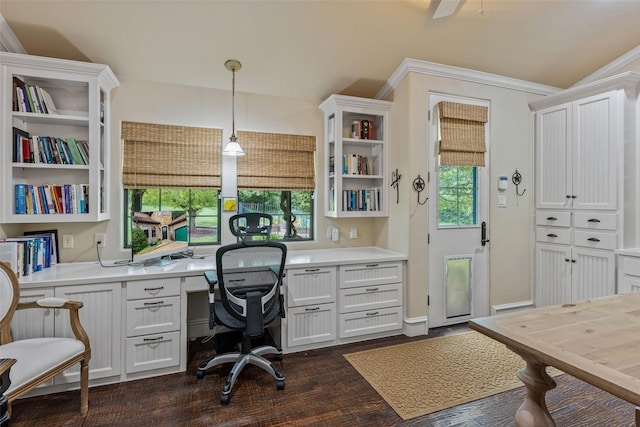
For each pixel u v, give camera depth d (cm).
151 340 228
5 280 181
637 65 300
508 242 341
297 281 266
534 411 112
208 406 196
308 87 316
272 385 219
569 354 100
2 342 184
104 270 235
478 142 321
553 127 330
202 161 299
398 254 308
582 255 305
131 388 215
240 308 213
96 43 241
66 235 262
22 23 218
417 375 230
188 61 269
